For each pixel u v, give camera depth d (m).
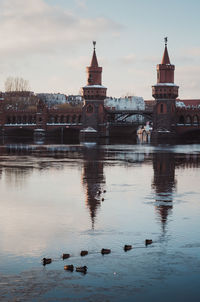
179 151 123.88
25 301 25.62
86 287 27.20
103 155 110.12
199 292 26.67
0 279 28.12
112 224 39.91
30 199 51.22
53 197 52.31
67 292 26.59
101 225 39.56
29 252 32.62
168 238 35.69
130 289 26.97
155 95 199.00
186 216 42.62
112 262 30.69
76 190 56.94
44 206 47.41
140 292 26.62
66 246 33.91
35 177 68.56
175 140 194.12
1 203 48.84
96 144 162.00
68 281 27.89
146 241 34.38
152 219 41.56
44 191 56.25
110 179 66.69
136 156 106.50
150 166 84.69
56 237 36.09
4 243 34.59
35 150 126.69
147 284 27.58
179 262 30.64
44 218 42.16
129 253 32.28
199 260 30.98
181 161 94.31
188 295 26.34
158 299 25.94
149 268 29.72
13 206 47.41
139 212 44.28
